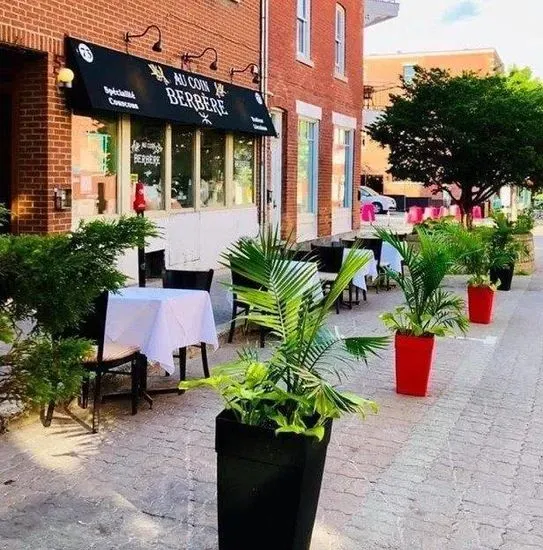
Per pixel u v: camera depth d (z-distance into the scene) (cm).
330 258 1144
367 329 998
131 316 609
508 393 700
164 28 1202
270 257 404
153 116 1120
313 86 1844
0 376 362
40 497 441
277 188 1712
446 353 869
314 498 358
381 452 535
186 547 386
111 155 1114
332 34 1959
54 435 545
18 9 892
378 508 441
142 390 625
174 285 736
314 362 399
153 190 1234
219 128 1352
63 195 987
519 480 490
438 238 747
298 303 400
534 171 1800
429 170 1892
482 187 1892
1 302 347
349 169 2181
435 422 607
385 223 3056
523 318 1117
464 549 395
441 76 1881
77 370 379
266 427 346
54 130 969
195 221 1350
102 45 1052
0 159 984
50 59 952
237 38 1451
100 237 359
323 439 356
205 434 559
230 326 877
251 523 349
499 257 1087
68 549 381
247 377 366
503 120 1725
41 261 337
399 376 687
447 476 493
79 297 356
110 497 444
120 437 546
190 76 1273
